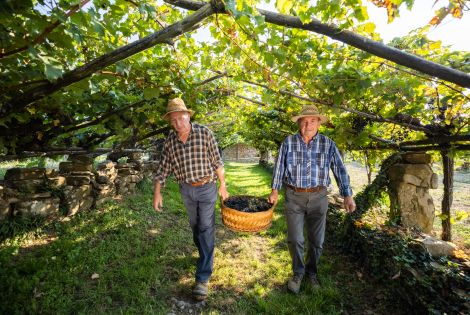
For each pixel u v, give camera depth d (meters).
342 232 4.18
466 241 4.44
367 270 3.45
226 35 1.88
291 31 2.05
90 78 1.64
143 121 3.11
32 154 3.13
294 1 1.47
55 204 4.20
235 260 3.77
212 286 3.13
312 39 2.38
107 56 1.36
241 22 1.50
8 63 1.34
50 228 4.00
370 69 2.70
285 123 5.64
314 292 3.02
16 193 3.75
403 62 1.49
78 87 1.56
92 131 3.43
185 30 1.40
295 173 2.93
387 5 1.35
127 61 2.21
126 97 2.88
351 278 3.41
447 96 2.72
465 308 2.21
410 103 2.95
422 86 2.69
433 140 3.26
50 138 2.77
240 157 32.38
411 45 2.37
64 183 4.48
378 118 3.11
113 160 6.86
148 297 2.83
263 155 18.86
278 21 1.57
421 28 2.25
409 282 2.61
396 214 4.03
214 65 3.66
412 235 3.45
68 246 3.52
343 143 3.98
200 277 2.90
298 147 2.95
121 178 6.20
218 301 2.89
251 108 6.06
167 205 5.98
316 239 3.10
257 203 3.19
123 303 2.72
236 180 11.97
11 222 3.58
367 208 4.28
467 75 1.36
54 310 2.50
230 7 1.27
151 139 6.43
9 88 1.44
